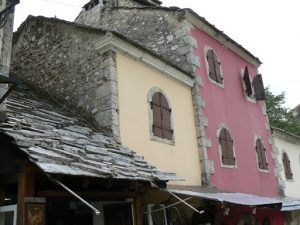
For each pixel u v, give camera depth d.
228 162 10.09
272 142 13.29
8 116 5.62
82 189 5.37
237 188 10.09
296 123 21.38
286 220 11.59
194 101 9.65
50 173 4.07
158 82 8.63
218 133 10.08
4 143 4.80
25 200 4.30
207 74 10.50
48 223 6.85
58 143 5.21
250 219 9.56
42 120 6.27
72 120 7.11
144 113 7.88
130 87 7.73
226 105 10.95
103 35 7.68
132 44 7.82
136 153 6.65
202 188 8.25
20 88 8.53
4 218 4.85
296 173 14.98
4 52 5.45
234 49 12.54
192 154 9.01
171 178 5.80
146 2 13.71
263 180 11.73
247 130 11.75
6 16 5.05
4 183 4.88
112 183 5.52
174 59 10.23
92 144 6.01
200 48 10.57
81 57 8.20
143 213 6.64
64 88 8.43
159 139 8.05
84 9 13.09
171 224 6.88
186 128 9.09
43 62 9.27
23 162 4.39
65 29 8.84
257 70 14.04
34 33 9.82
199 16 10.55
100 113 7.27
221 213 7.59
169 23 10.61
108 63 7.47
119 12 11.94
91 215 6.86
